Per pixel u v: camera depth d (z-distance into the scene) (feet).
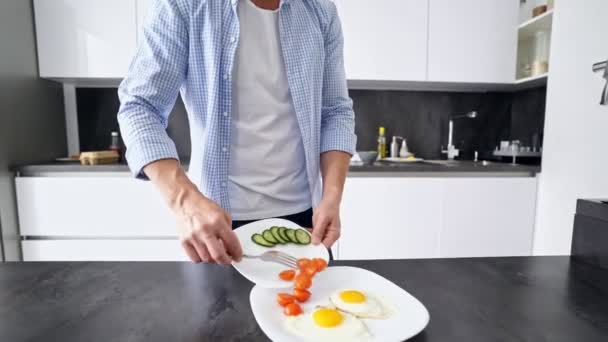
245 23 2.75
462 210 6.00
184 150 7.34
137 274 2.09
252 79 2.81
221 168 2.78
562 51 5.41
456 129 7.73
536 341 1.43
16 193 5.53
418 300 1.71
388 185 5.86
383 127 7.57
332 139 3.07
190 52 2.60
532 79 6.21
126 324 1.54
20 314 1.62
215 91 2.61
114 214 5.64
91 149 7.14
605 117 4.70
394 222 5.94
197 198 1.86
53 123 6.60
